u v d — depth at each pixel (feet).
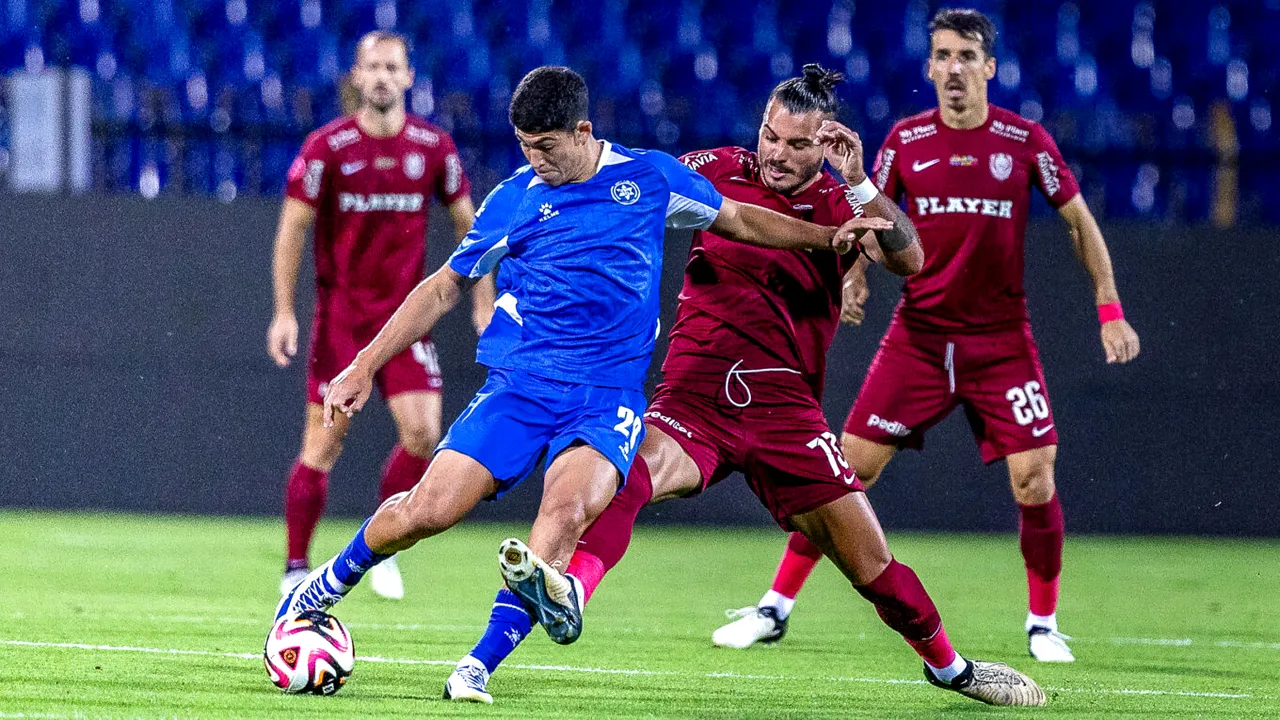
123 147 120.67
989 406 63.98
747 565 97.45
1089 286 117.19
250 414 112.68
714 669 53.83
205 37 141.18
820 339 48.08
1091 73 146.20
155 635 56.80
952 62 63.62
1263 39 148.05
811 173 47.85
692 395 47.01
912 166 64.39
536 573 36.94
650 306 43.75
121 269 111.55
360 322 76.18
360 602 72.95
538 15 146.72
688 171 44.11
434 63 142.82
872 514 45.70
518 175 43.86
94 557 86.69
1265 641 68.28
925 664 46.11
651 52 146.51
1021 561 102.99
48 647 51.90
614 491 41.98
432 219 111.45
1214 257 117.91
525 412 41.88
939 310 64.03
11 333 110.83
